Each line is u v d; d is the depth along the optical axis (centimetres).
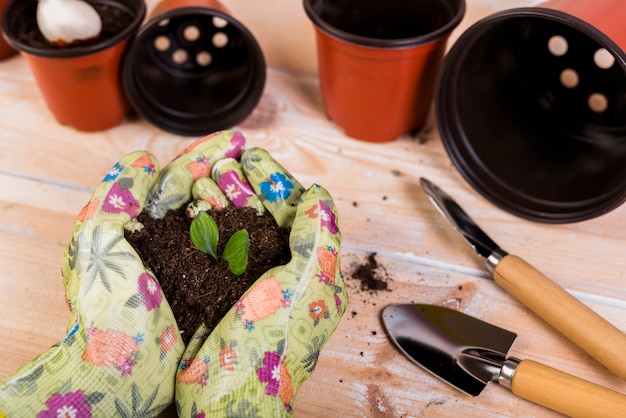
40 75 85
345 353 74
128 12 90
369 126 88
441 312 75
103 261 66
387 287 79
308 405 71
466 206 85
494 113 88
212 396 64
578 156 85
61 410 63
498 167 85
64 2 83
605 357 71
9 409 62
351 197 86
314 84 97
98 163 88
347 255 81
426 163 89
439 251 81
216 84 92
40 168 87
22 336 75
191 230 68
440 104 84
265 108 94
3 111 93
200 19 89
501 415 71
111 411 64
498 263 76
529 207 83
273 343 65
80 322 65
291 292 67
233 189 73
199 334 68
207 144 75
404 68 82
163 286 69
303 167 88
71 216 83
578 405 67
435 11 86
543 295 74
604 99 85
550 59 86
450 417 71
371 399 72
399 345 74
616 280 79
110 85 87
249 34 86
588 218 79
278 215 73
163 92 91
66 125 92
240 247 67
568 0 75
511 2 91
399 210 85
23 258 80
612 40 70
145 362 65
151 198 72
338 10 88
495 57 87
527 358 74
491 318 77
